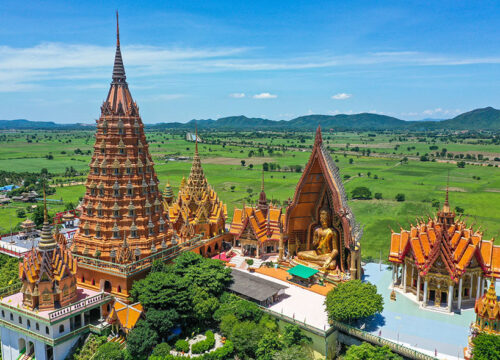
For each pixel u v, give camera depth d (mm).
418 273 85250
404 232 92250
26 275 76812
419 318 79375
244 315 80438
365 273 104125
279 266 107500
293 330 76375
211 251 118938
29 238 144000
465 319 78938
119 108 89812
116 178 89562
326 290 93625
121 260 86125
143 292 79188
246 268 107688
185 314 80438
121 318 77500
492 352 58906
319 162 98188
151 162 96438
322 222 102938
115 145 90000
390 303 85938
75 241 92875
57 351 75312
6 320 81375
